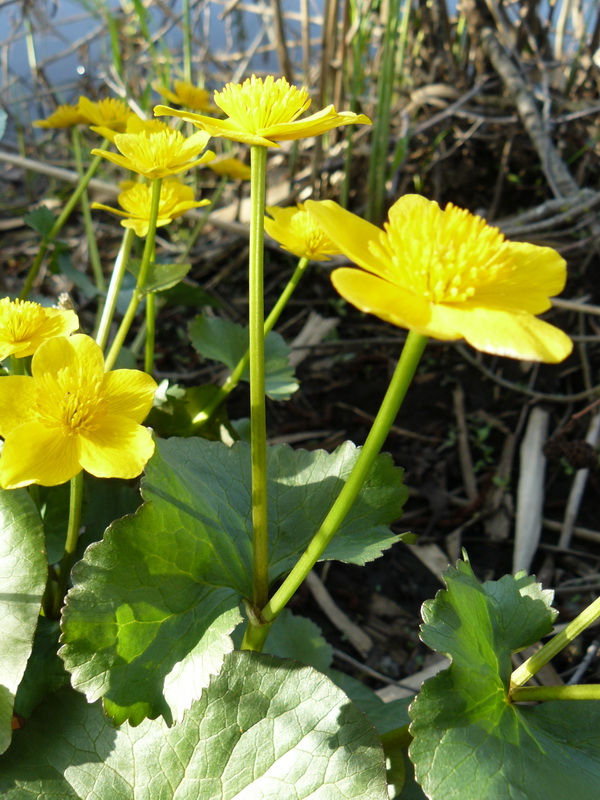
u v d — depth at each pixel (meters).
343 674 0.23
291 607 0.28
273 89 0.14
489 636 0.16
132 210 0.22
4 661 0.15
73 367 0.15
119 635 0.15
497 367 0.37
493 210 0.42
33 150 0.55
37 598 0.15
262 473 0.15
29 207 0.49
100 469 0.14
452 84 0.44
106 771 0.16
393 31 0.37
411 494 0.32
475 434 0.34
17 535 0.16
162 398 0.23
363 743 0.15
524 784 0.14
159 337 0.39
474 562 0.30
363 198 0.43
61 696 0.16
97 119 0.28
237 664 0.16
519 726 0.15
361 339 0.39
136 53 0.51
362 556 0.17
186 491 0.17
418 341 0.12
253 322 0.15
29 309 0.16
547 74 0.43
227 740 0.16
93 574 0.15
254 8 0.49
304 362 0.38
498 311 0.11
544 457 0.33
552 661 0.25
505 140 0.43
